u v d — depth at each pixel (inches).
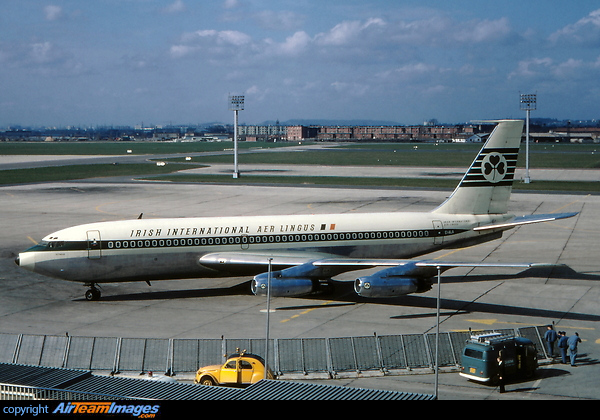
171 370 1342.3
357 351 1444.4
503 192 2193.7
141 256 1932.8
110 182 5757.9
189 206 4084.6
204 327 1668.3
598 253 2620.6
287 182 5782.5
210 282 2233.0
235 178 6186.0
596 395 1213.1
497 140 2151.8
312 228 2048.5
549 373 1344.7
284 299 1989.4
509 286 2111.2
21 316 1777.8
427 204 4148.6
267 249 2012.8
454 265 1697.8
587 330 1628.9
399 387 1263.5
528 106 5457.7
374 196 4630.9
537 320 1720.0
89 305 1909.4
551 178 5944.9
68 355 1386.6
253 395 876.6
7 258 2566.4
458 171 7150.6
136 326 1680.6
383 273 1768.0
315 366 1365.7
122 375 1331.2
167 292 2082.9
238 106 6171.3
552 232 3139.8
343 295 2039.9
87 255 1898.4
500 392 1229.1
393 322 1707.7
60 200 4397.1
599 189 4921.3
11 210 3887.8
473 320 1721.2
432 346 1444.4
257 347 1448.1
